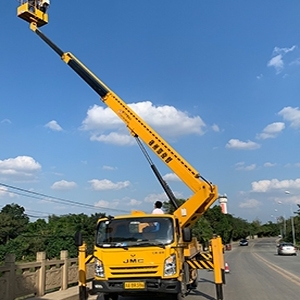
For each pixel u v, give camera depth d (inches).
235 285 599.5
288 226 3688.5
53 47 601.0
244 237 5152.6
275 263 1111.0
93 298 480.7
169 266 365.7
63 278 515.5
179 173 518.9
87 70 587.2
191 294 505.4
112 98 570.3
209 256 491.8
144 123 549.3
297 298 458.3
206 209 510.3
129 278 367.2
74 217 2632.9
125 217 390.3
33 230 2524.6
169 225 382.0
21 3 606.2
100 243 380.8
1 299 374.3
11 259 397.1
